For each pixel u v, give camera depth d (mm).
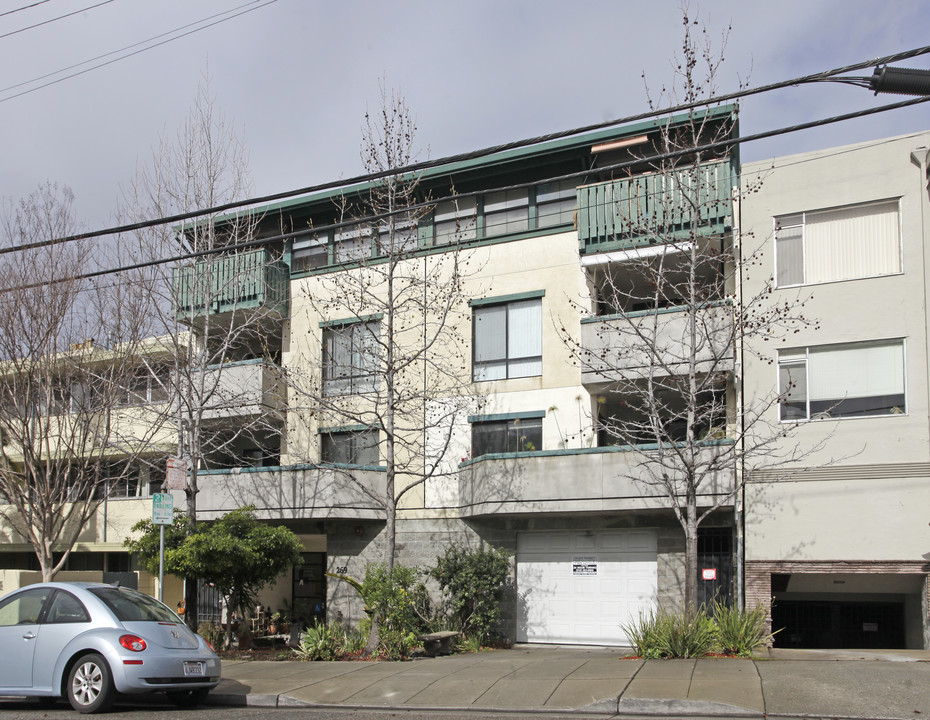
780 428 18094
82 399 24297
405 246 20453
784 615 21047
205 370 21438
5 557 29891
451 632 17781
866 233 18328
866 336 17875
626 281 20984
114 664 10164
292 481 21188
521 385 20578
